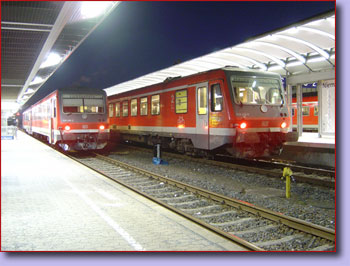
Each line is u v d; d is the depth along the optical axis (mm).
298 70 16906
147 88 18453
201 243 5074
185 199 8422
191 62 17125
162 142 17828
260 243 5430
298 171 11758
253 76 12758
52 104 18141
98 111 17547
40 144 22984
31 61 21953
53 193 8297
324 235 5410
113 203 7344
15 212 6684
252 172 11625
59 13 13812
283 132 13031
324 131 17781
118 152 19922
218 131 12570
